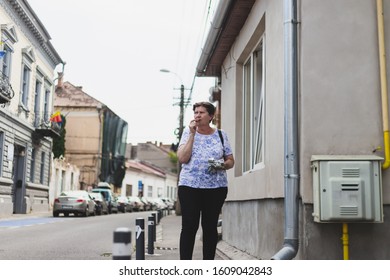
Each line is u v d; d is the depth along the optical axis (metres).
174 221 24.52
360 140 5.41
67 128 48.81
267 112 6.97
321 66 5.50
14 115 25.20
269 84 6.87
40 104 30.98
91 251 9.31
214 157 5.20
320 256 5.23
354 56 5.52
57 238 12.12
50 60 32.91
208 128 5.35
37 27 28.25
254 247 7.56
